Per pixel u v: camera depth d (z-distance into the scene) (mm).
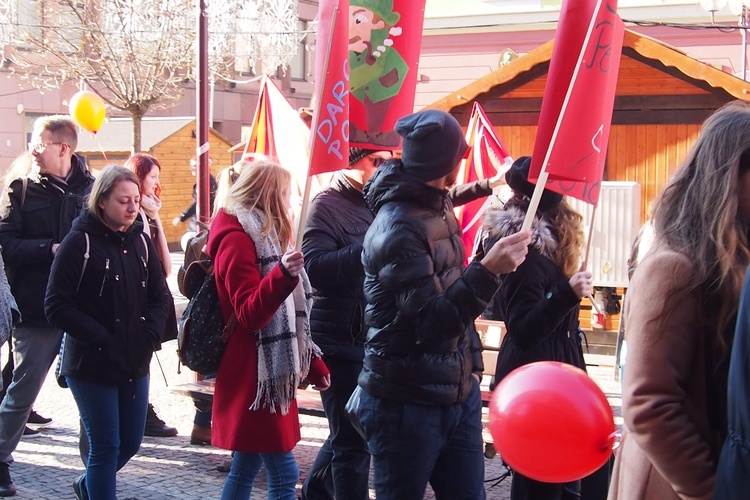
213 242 3947
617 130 11977
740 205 2357
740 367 2037
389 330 3166
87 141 22922
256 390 3867
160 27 18219
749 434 2012
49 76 26078
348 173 4398
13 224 5496
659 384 2285
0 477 5098
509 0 16969
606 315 9453
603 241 9367
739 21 15484
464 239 6805
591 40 3322
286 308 3941
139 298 4441
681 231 2344
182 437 6398
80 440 4824
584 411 2354
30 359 5273
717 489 2076
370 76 4406
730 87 10812
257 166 4020
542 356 3896
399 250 3074
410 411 3170
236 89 32562
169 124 22875
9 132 25797
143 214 5348
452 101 12234
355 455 4250
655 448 2277
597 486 4242
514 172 3908
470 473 3275
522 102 12055
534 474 2441
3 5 19766
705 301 2297
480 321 6012
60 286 4238
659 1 16266
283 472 3955
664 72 11617
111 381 4289
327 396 4305
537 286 3812
